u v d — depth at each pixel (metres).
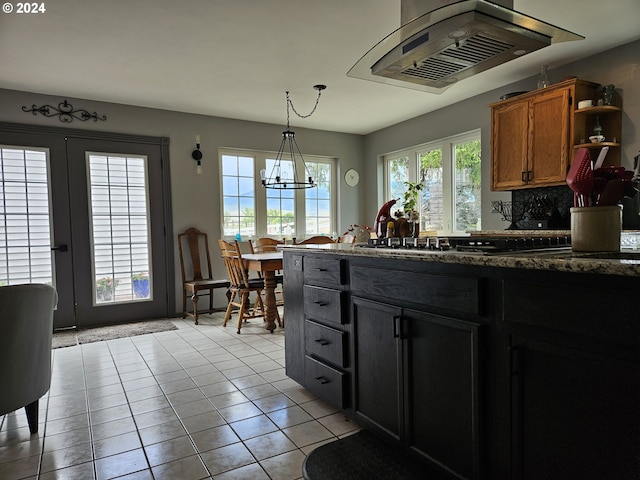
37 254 4.08
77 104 4.26
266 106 4.67
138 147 4.58
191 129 4.90
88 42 2.96
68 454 1.83
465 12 1.60
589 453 1.04
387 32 2.88
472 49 1.89
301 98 4.39
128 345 3.59
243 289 4.13
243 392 2.51
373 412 1.83
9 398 1.83
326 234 6.02
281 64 3.45
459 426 1.39
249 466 1.71
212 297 4.86
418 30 1.80
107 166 4.41
